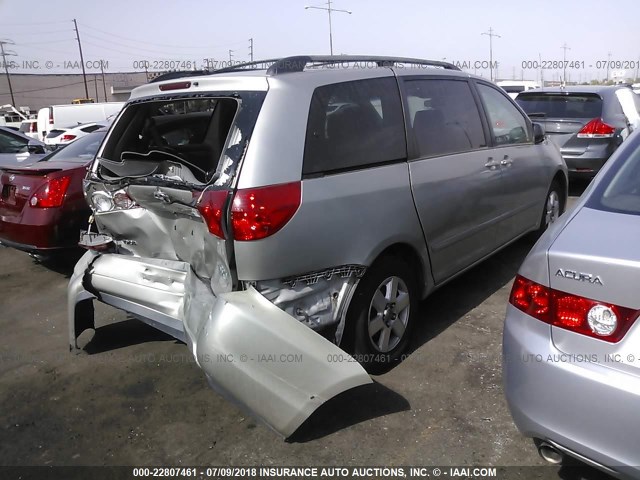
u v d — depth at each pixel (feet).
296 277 9.18
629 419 5.86
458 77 13.51
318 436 9.13
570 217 7.57
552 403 6.46
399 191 10.64
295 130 9.25
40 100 193.16
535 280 6.86
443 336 12.25
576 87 26.73
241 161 8.80
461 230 12.57
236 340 8.37
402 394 10.16
